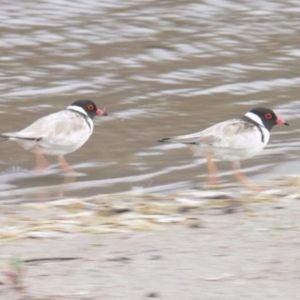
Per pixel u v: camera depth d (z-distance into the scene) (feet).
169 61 73.10
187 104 63.41
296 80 69.97
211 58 74.33
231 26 82.17
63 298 23.49
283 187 43.86
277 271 25.52
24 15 81.15
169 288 24.18
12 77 67.46
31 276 25.57
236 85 68.18
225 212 35.96
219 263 26.55
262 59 74.59
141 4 86.43
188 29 80.64
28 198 43.91
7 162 51.24
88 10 83.71
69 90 65.51
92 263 26.94
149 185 46.80
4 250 29.35
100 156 52.70
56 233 32.37
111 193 44.98
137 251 28.50
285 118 61.26
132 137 56.13
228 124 48.55
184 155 52.85
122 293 23.85
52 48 74.18
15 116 59.31
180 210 37.19
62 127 50.14
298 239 29.45
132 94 65.21
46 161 50.55
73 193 45.32
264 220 33.63
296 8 88.02
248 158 51.49
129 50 74.79
